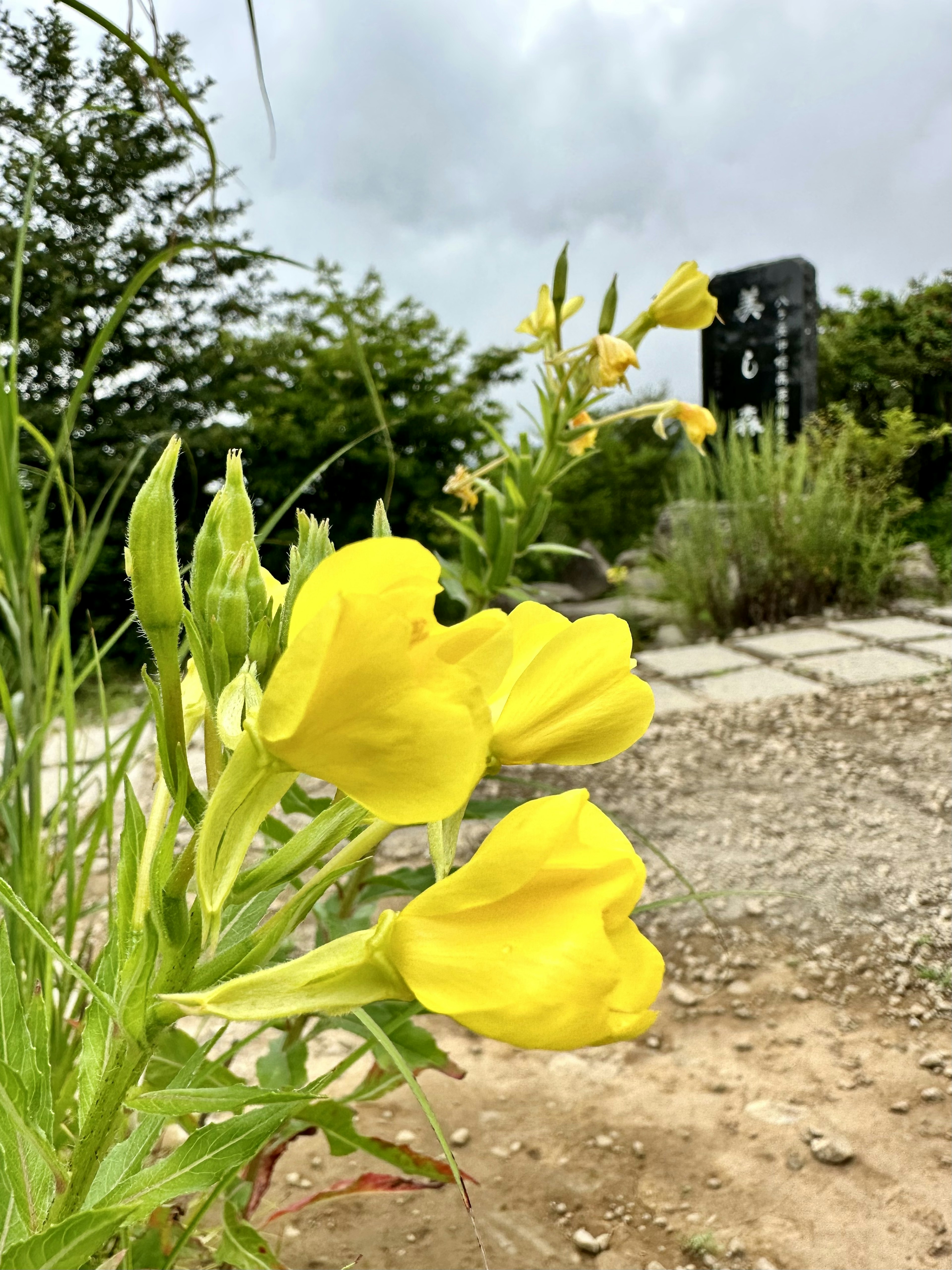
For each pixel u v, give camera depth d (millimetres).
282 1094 149
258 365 2256
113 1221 150
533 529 616
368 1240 432
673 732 1165
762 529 1868
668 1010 635
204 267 2232
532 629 165
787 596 1858
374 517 161
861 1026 604
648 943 139
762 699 1276
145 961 156
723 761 1060
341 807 148
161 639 151
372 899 461
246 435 2191
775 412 2320
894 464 2012
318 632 118
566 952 128
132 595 152
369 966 135
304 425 2189
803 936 707
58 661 358
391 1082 370
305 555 152
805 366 2273
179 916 150
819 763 1037
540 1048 127
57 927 364
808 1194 462
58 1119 297
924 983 640
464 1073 363
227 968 154
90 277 2078
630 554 2453
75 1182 169
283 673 121
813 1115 521
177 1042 341
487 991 128
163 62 260
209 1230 334
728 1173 478
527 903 135
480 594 619
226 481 154
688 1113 528
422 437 2193
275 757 128
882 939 693
